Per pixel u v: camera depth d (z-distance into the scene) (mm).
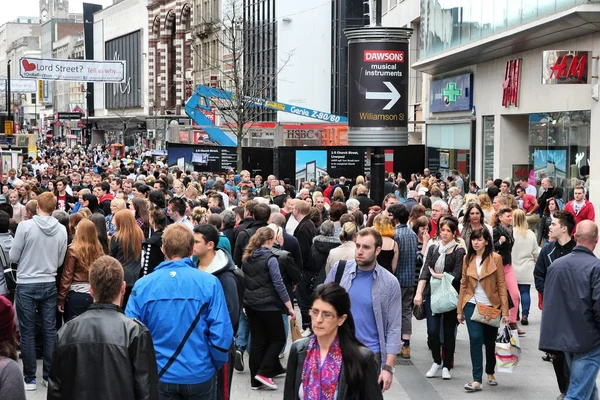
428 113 39750
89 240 10117
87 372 5426
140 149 87312
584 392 8047
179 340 6426
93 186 21375
